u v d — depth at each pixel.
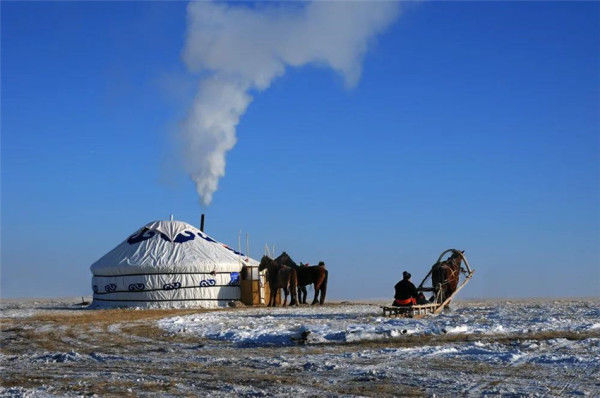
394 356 13.01
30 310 31.69
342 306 31.08
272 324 19.83
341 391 9.62
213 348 15.43
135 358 13.82
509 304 31.75
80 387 10.22
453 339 15.47
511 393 9.21
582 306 27.81
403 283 21.98
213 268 32.62
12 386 10.45
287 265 32.84
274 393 9.53
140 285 32.38
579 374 10.61
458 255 25.06
